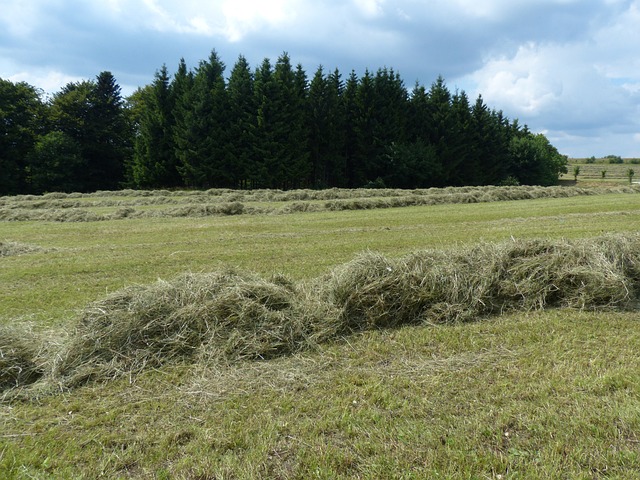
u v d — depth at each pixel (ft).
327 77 135.85
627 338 14.17
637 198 69.92
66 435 9.82
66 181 131.13
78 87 143.23
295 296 16.63
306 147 130.82
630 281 18.42
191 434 9.75
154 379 12.25
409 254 18.58
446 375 12.00
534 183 175.42
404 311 16.20
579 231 35.63
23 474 8.54
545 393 10.83
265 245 32.09
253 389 11.66
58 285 22.03
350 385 11.66
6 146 129.59
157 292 14.82
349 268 17.20
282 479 8.27
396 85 144.46
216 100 121.49
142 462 8.87
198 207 53.31
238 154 122.31
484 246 19.77
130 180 135.13
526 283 17.65
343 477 8.27
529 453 8.73
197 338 13.79
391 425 9.82
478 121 157.89
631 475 8.07
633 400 10.33
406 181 140.36
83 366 12.55
